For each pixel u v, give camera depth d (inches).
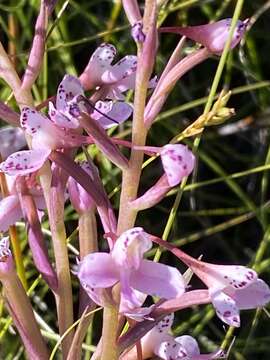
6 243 7.4
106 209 7.1
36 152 7.1
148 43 6.6
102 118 7.5
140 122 6.8
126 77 7.7
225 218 14.1
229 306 6.6
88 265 6.6
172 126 13.5
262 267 12.2
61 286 7.9
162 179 6.7
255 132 14.1
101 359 7.3
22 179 7.7
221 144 13.9
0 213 7.9
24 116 7.1
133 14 7.0
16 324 7.7
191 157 6.3
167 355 7.5
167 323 7.5
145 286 6.6
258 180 14.1
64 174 7.5
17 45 13.0
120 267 6.7
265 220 12.5
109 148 6.7
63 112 7.0
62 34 13.2
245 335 12.6
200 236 12.9
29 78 7.7
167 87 6.9
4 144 8.2
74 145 7.2
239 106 14.4
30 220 7.7
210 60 14.3
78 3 14.1
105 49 7.6
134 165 6.9
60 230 7.7
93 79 7.7
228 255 13.8
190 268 7.0
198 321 12.9
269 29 14.1
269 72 14.5
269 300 6.9
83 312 7.8
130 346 7.2
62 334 7.9
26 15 13.7
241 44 12.3
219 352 7.7
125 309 6.9
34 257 7.7
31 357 7.8
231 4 14.0
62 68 13.4
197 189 13.8
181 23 13.6
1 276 7.6
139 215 13.5
